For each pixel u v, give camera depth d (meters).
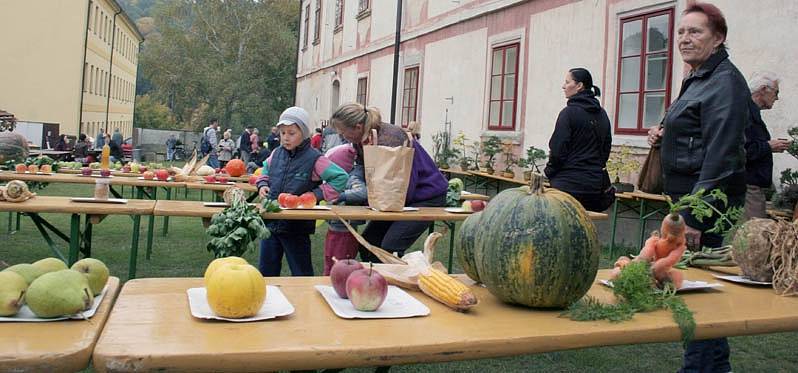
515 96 11.19
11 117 14.61
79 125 31.23
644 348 4.39
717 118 2.76
